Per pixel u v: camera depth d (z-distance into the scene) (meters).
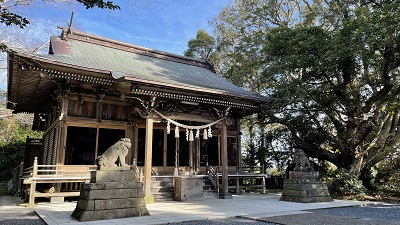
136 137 12.79
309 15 16.08
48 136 13.94
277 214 7.67
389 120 14.49
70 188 10.81
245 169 18.73
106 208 6.75
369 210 8.74
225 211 8.16
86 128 11.54
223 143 12.72
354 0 13.38
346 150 14.54
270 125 20.97
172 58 17.23
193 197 11.21
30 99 13.73
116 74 9.48
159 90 10.58
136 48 15.98
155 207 9.06
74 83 11.07
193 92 11.22
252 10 20.00
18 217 7.27
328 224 6.21
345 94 13.73
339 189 12.86
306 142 16.80
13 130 23.00
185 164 14.26
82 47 13.55
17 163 22.22
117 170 7.24
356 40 10.84
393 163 16.17
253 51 17.94
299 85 13.83
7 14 5.08
